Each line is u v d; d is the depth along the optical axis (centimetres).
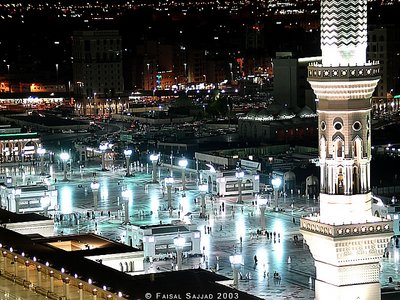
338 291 16275
